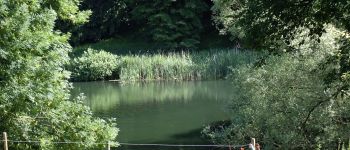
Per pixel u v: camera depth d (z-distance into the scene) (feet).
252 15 28.76
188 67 117.60
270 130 46.75
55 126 42.32
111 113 76.48
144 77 121.39
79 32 166.30
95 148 42.09
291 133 44.34
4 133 35.83
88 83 121.19
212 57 119.14
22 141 38.17
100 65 126.52
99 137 42.80
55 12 42.70
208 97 88.53
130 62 123.44
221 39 153.69
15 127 40.47
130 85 113.09
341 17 26.68
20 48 39.58
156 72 120.37
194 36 152.56
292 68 47.96
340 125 44.27
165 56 127.75
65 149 41.88
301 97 46.11
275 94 48.65
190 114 73.46
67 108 43.16
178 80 117.70
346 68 29.99
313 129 45.52
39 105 40.78
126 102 86.94
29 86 39.63
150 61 121.49
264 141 46.91
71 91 104.94
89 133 42.50
